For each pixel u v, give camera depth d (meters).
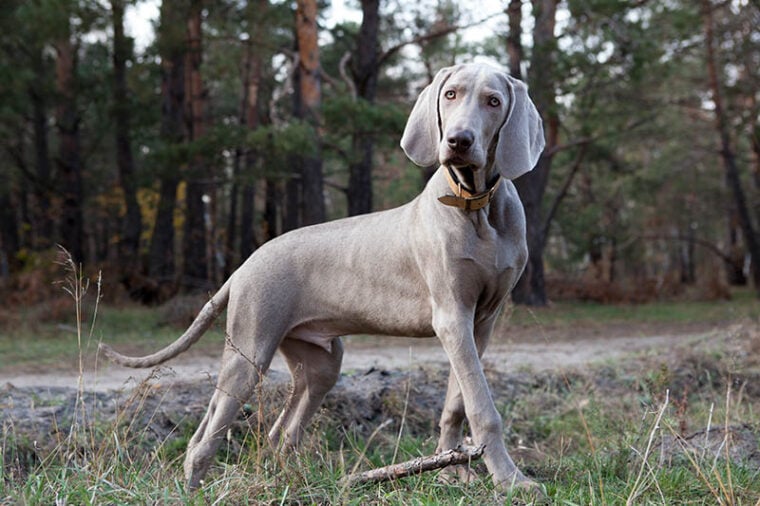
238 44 17.22
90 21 16.02
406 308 4.19
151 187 20.77
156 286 19.81
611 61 17.25
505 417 6.63
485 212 3.91
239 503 3.64
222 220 33.66
